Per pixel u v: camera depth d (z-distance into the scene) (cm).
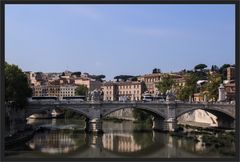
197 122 15138
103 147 8350
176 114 11938
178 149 7881
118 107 11488
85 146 8481
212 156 6512
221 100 13300
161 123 12344
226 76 17650
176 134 10900
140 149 7988
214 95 14750
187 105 12000
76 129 12519
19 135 9206
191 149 7788
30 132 10231
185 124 14125
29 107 10569
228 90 14462
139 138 10294
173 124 11819
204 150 7475
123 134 11288
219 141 8838
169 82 18325
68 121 17350
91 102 11200
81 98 12619
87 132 11312
